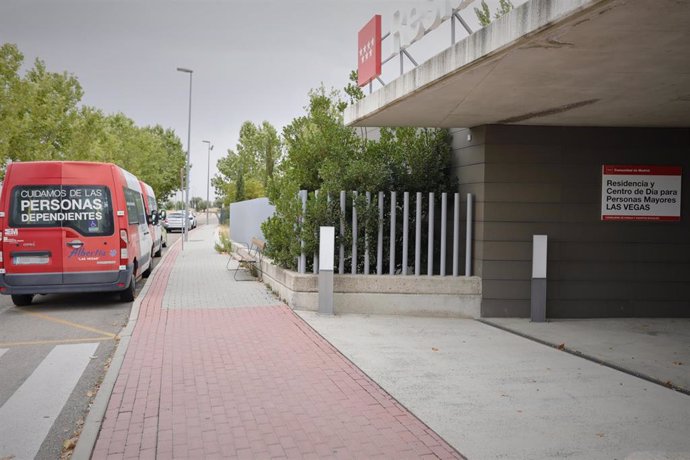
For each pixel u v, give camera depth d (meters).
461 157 10.72
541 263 9.67
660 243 10.15
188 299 11.65
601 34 5.26
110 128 47.16
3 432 5.14
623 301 10.12
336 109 15.85
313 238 10.50
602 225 10.07
